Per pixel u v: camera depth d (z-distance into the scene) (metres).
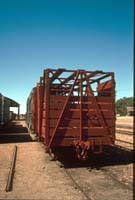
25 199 6.77
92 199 6.71
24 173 9.62
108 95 11.73
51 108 10.70
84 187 7.82
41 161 11.92
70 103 10.86
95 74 11.41
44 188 7.73
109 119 11.28
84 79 11.66
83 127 10.92
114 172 9.66
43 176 9.16
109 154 13.48
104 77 12.10
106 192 7.31
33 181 8.51
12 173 9.51
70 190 7.52
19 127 38.53
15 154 13.59
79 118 10.93
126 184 8.04
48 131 10.65
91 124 11.02
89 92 11.09
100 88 12.67
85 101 11.00
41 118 12.73
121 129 34.31
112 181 8.45
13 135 25.48
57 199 6.75
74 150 11.84
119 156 12.94
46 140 10.63
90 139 10.94
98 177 8.99
